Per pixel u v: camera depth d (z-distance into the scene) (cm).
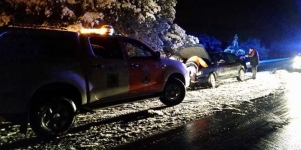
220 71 1265
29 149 522
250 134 609
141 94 735
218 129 639
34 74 549
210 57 1281
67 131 612
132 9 1226
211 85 1216
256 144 553
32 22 1065
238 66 1405
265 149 530
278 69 2030
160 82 780
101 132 614
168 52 1563
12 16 1036
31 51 561
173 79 843
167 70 801
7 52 536
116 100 682
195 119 716
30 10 1010
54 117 582
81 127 647
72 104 600
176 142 559
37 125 563
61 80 577
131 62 707
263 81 1425
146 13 1280
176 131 623
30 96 545
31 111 561
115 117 730
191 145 545
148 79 746
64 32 609
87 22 1063
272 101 929
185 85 874
